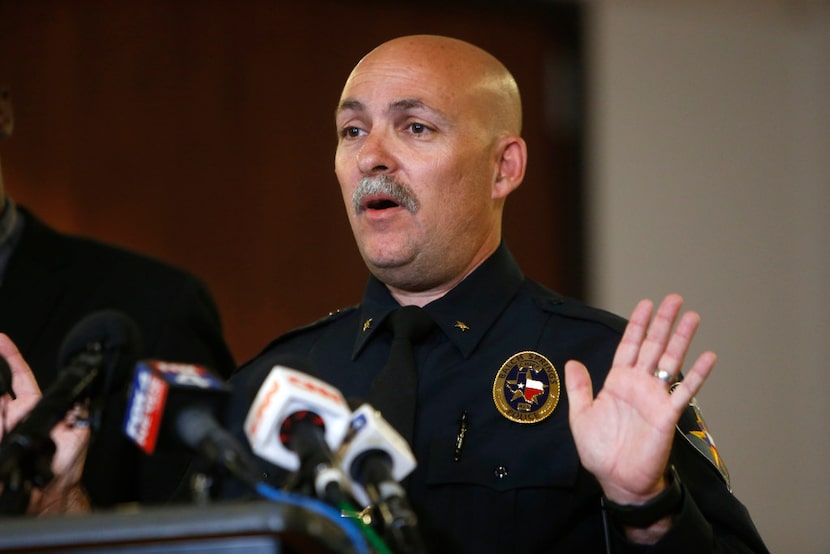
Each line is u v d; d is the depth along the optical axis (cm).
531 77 2084
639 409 734
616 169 2105
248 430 586
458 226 912
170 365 605
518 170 973
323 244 1947
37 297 1185
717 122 2162
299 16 1981
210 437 563
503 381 864
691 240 2131
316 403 577
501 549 811
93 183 1836
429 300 935
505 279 930
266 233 1917
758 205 2175
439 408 863
